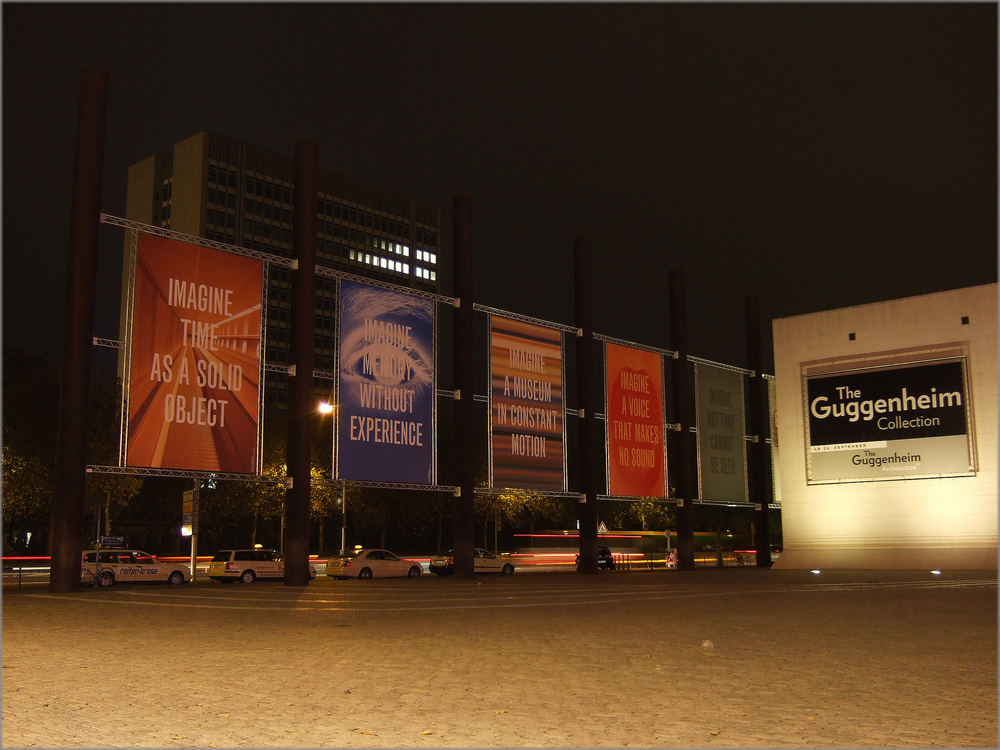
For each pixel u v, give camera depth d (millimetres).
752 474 56344
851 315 52406
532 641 15062
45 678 11055
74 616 19688
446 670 11766
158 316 30156
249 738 7949
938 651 13445
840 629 16641
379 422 36156
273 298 142250
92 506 53375
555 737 7980
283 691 10188
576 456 92375
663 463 49000
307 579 33969
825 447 52438
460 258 41031
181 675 11320
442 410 79312
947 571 44812
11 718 8727
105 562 36938
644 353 48781
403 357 37406
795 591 28906
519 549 78125
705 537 84812
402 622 18641
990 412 47188
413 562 46125
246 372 32375
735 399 54969
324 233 151625
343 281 35625
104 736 8008
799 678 11055
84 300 28422
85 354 28359
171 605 23281
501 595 28141
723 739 7898
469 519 39781
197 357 31000
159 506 72312
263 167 142625
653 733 8117
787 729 8266
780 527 92750
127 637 15602
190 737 7980
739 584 33781
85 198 28766
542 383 43250
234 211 137750
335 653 13500
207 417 31047
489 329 41281
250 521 84250
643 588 31594
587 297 46594
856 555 50344
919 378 49625
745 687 10438
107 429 52688
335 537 102375
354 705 9383
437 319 39125
